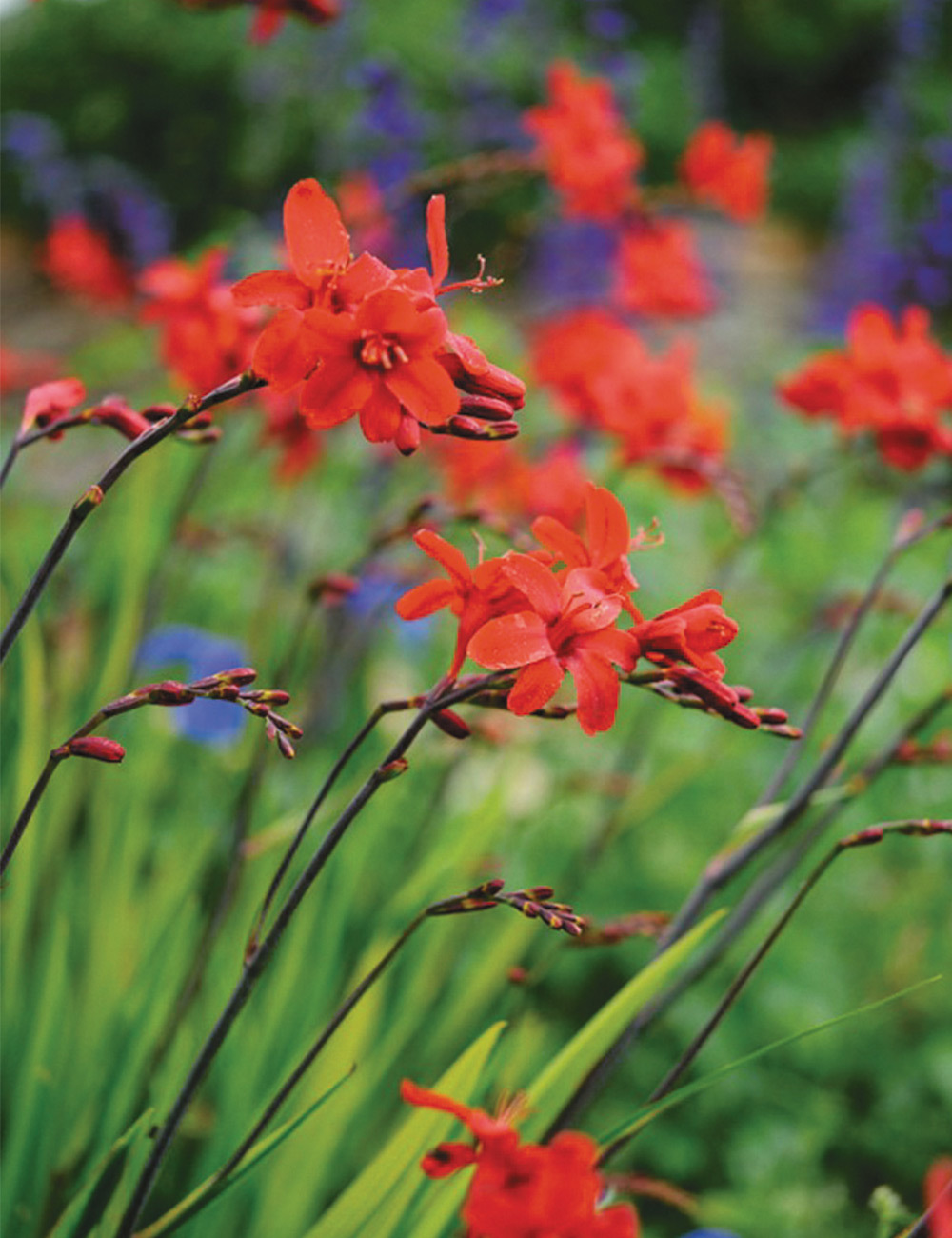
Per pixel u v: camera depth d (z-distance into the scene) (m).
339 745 3.47
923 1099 3.94
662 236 4.20
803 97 18.09
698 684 1.62
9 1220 2.49
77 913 3.02
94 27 13.06
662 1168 3.67
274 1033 2.71
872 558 5.02
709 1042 3.81
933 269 8.18
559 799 3.53
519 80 7.80
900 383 3.04
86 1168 2.45
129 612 3.08
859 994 4.19
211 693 1.59
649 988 2.23
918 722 2.63
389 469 4.27
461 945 3.08
